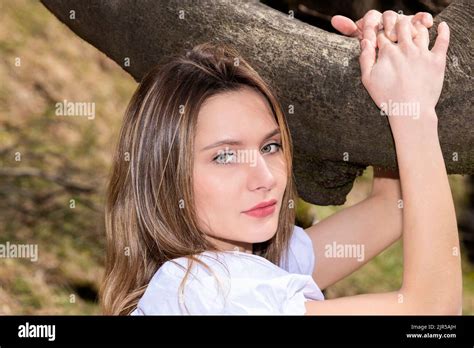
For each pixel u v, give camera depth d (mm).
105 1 1964
